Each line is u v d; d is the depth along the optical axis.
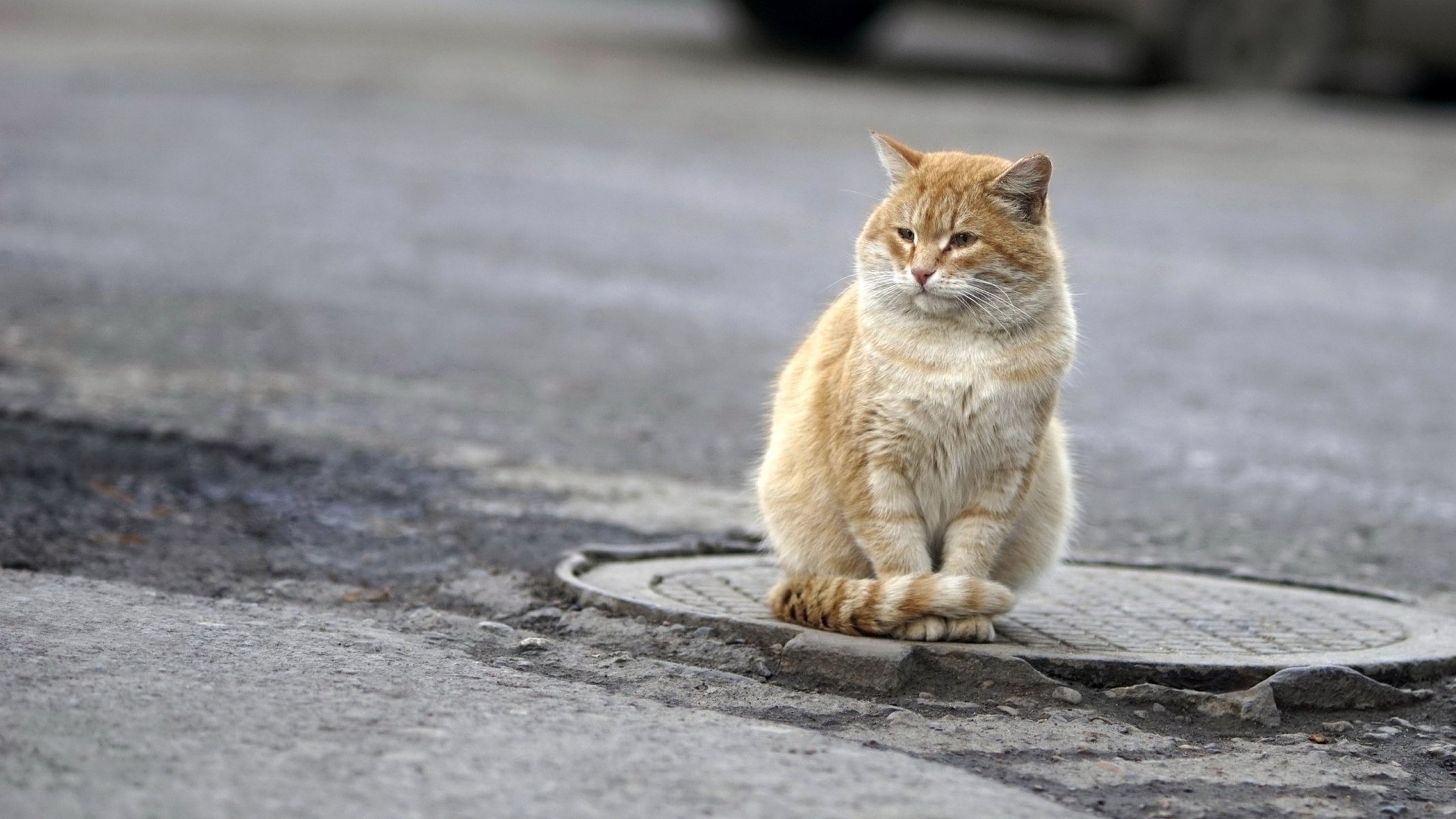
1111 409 14.86
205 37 37.62
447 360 15.02
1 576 8.32
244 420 12.11
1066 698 7.27
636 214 22.52
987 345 7.85
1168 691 7.30
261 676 6.73
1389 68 36.09
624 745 6.12
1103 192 24.27
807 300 18.55
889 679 7.30
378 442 11.95
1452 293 19.89
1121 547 10.66
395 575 9.16
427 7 49.75
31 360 13.37
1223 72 31.70
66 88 29.72
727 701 7.10
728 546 9.79
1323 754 6.84
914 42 42.62
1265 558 10.51
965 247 7.89
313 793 5.44
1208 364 16.62
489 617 8.41
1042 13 32.75
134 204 21.02
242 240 19.53
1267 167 26.20
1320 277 20.44
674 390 14.61
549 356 15.55
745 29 40.69
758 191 24.19
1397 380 16.22
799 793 5.71
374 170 24.44
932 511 7.98
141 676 6.59
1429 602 9.59
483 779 5.65
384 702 6.49
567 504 10.83
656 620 8.12
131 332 14.80
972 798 5.81
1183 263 20.84
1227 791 6.32
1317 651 7.82
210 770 5.59
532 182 24.23
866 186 24.66
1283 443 13.87
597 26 44.19
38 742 5.75
